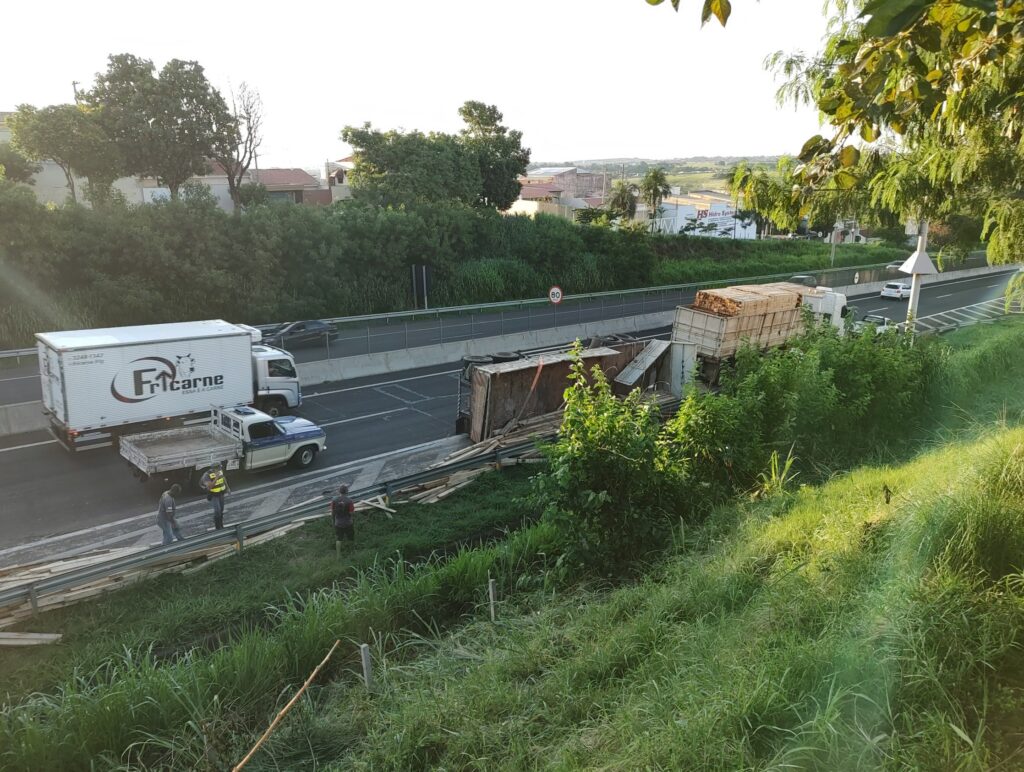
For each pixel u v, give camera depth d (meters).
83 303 33.72
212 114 46.22
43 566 12.27
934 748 4.06
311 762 6.82
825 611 6.00
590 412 10.62
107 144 41.97
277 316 39.91
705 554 9.19
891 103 3.19
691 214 91.88
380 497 15.46
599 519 10.29
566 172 126.50
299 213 42.00
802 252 73.12
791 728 4.63
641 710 5.52
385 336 35.88
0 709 8.12
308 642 9.11
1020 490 7.13
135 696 7.74
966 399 16.97
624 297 50.62
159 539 14.47
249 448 17.58
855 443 14.86
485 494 16.22
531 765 5.56
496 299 49.94
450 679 7.62
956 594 5.48
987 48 3.49
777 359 15.16
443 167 55.50
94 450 19.72
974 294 53.38
